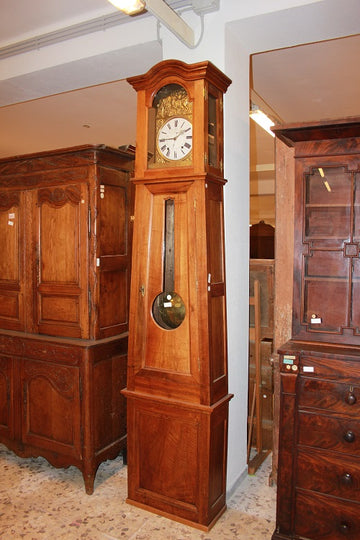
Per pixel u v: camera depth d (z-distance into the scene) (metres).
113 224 2.76
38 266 2.83
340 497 2.01
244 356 2.77
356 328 2.17
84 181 2.63
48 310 2.81
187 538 2.20
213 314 2.27
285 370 2.06
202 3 2.39
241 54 2.68
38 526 2.29
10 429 2.95
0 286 3.03
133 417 2.43
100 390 2.68
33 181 2.84
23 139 5.98
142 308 2.38
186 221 2.23
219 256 2.35
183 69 2.16
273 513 2.42
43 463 2.99
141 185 2.35
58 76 3.24
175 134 2.26
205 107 2.16
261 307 3.12
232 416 2.60
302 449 2.07
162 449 2.35
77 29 2.88
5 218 2.99
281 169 2.76
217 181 2.28
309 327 2.27
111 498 2.56
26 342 2.83
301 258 2.28
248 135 2.80
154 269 2.34
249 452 2.93
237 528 2.29
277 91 4.01
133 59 2.95
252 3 2.36
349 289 2.21
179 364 2.28
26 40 3.09
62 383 2.69
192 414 2.24
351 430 1.97
